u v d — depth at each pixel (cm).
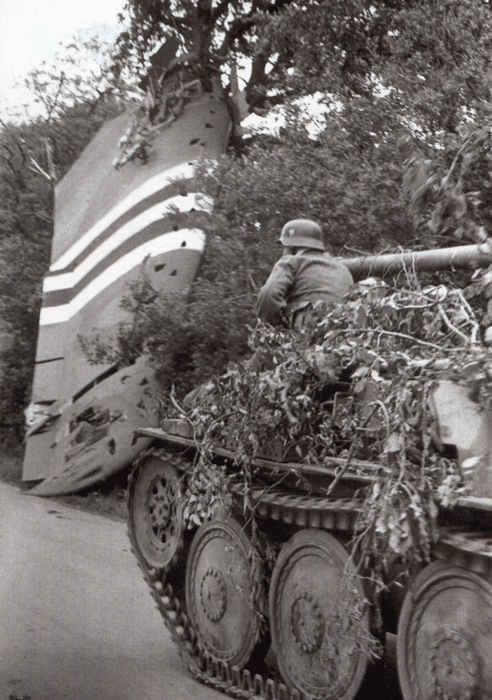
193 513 626
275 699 557
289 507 543
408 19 1133
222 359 1188
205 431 622
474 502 411
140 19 1389
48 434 1480
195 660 632
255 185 1168
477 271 518
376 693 504
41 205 1778
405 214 1048
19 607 728
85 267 1495
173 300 1255
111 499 1348
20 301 1795
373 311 545
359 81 1187
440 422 443
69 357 1477
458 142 912
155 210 1378
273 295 630
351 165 1112
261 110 1273
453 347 486
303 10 1271
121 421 1325
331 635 515
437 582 443
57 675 581
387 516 440
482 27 1094
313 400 566
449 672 434
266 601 582
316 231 665
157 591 688
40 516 1188
